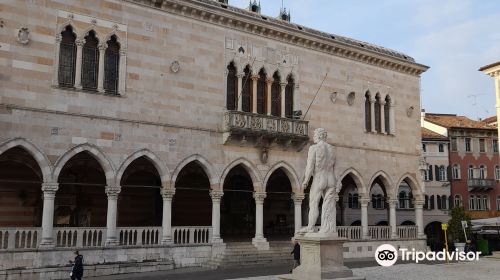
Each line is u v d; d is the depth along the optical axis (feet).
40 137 87.35
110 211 93.66
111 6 97.60
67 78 92.38
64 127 90.02
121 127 96.37
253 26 116.06
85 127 92.32
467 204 205.57
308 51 126.72
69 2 92.73
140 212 120.78
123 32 98.58
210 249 104.83
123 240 95.04
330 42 128.67
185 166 114.93
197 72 107.45
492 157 213.05
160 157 100.48
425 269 101.24
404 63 144.66
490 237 177.27
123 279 84.12
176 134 103.04
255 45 117.39
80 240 89.71
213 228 106.42
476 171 209.56
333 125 128.67
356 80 135.33
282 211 148.56
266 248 111.86
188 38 106.93
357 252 128.36
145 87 100.17
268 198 146.61
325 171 65.26
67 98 90.84
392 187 138.92
